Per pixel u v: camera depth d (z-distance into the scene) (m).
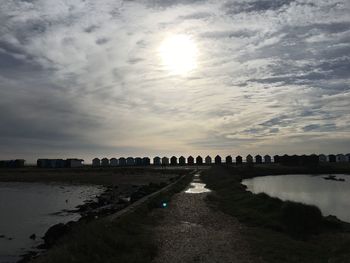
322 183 92.06
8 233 34.09
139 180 106.81
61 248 15.38
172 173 127.50
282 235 21.39
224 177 73.94
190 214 29.33
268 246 18.44
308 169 157.88
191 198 41.88
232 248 18.05
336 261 15.74
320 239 20.66
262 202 31.36
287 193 63.84
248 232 22.05
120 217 22.92
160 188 54.66
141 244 17.53
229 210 31.17
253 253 17.17
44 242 28.19
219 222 25.73
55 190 87.38
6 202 61.12
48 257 14.64
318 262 15.81
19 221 40.94
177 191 51.16
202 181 75.50
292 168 158.25
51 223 39.44
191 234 21.30
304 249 18.06
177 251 17.44
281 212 24.88
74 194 76.19
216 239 20.03
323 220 23.69
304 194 62.53
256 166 165.00
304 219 23.19
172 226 23.89
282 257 16.48
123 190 77.56
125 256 15.34
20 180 125.56
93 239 16.02
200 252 17.25
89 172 151.62
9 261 24.64
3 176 137.62
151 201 34.38
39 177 133.00
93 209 48.19
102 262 14.44
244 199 36.00
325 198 56.09
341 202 50.78
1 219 42.38
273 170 146.88
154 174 130.88
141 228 22.44
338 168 161.00
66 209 51.09
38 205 56.66
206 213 29.98
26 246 28.80
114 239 16.97
